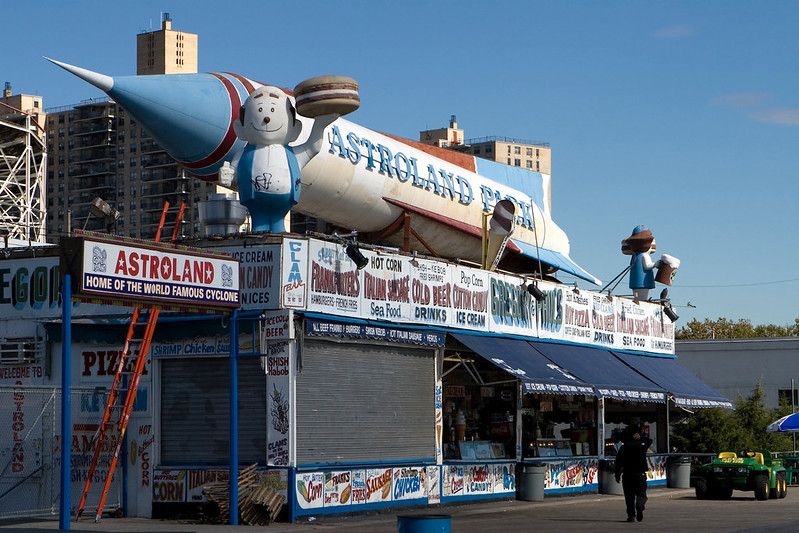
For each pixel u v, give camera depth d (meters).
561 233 44.03
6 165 56.22
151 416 22.39
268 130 23.33
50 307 23.47
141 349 21.81
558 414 32.69
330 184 30.69
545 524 21.95
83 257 17.19
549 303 31.52
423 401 25.42
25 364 23.56
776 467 31.69
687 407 38.06
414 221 34.44
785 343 67.12
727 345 68.25
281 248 21.55
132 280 17.97
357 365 23.33
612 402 37.41
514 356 27.81
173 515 21.91
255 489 20.72
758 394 51.31
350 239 23.28
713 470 30.89
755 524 21.95
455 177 36.28
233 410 20.22
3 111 184.00
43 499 23.11
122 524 20.75
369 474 23.22
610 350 35.25
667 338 39.78
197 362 22.31
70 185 176.12
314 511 21.61
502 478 28.06
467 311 27.33
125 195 170.88
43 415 23.31
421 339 25.00
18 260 23.83
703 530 20.41
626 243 39.50
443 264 26.41
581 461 31.30
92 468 21.45
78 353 23.31
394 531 19.61
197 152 26.92
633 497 22.61
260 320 21.48
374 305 23.83
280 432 21.28
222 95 26.80
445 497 25.81
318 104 23.23
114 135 173.62
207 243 22.09
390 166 32.56
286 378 21.30
